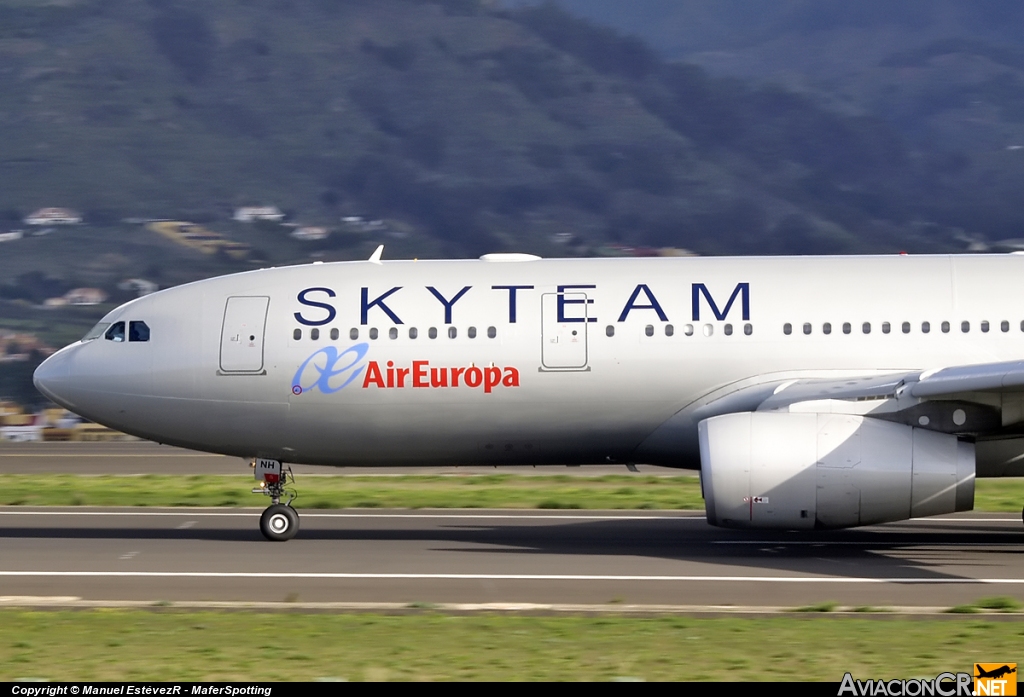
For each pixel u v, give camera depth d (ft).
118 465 445.78
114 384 248.11
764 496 213.05
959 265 241.14
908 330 234.17
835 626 155.33
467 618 161.58
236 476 380.17
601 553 224.53
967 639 147.13
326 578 197.67
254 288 249.34
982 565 209.05
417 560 215.92
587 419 239.71
